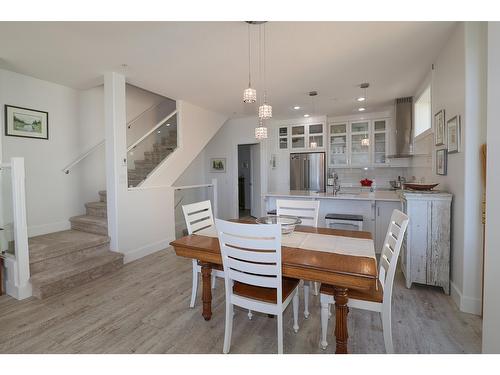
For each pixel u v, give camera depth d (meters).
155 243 4.18
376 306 1.67
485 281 1.49
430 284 2.71
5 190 2.72
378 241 3.81
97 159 4.64
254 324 2.18
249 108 5.46
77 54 2.91
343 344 1.65
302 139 6.36
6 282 2.75
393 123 5.63
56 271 2.92
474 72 2.21
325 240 2.07
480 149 2.20
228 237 1.72
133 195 3.80
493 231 1.43
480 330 2.02
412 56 3.02
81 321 2.23
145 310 2.41
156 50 2.81
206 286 2.21
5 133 3.48
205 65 3.24
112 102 3.47
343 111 5.75
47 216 3.95
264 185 6.62
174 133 4.82
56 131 4.04
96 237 3.62
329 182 4.90
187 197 6.60
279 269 1.61
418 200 2.71
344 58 3.05
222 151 6.91
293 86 4.07
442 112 2.87
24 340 1.97
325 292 1.78
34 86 3.75
